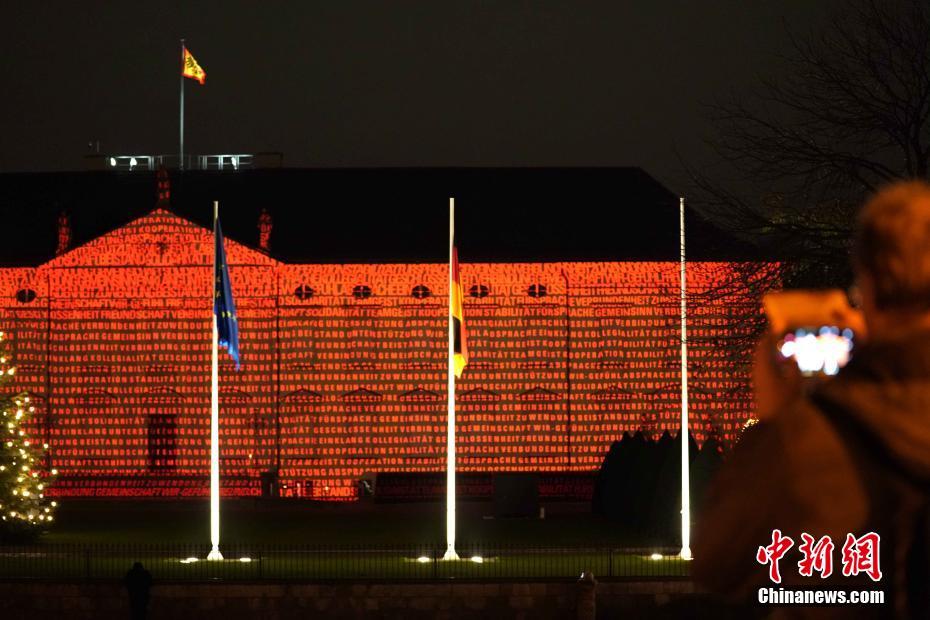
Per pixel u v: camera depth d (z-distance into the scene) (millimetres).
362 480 120562
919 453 5086
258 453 126375
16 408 78062
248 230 135000
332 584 61031
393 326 127438
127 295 126375
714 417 122250
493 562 67188
